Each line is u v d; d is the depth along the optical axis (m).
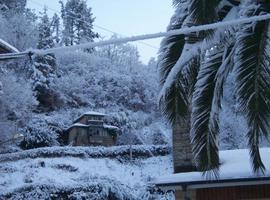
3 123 37.09
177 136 14.99
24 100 39.97
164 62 10.73
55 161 37.19
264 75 8.94
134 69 79.38
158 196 31.98
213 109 10.01
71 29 90.75
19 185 31.48
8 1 65.75
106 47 87.62
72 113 56.81
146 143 53.94
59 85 62.81
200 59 10.30
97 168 37.94
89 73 70.25
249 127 9.09
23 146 44.38
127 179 36.66
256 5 9.02
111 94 66.81
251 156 9.41
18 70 41.69
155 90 66.88
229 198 13.43
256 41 8.97
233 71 9.64
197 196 13.59
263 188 13.24
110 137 50.59
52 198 29.06
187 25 10.18
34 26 66.25
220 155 14.42
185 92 10.52
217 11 9.59
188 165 14.64
